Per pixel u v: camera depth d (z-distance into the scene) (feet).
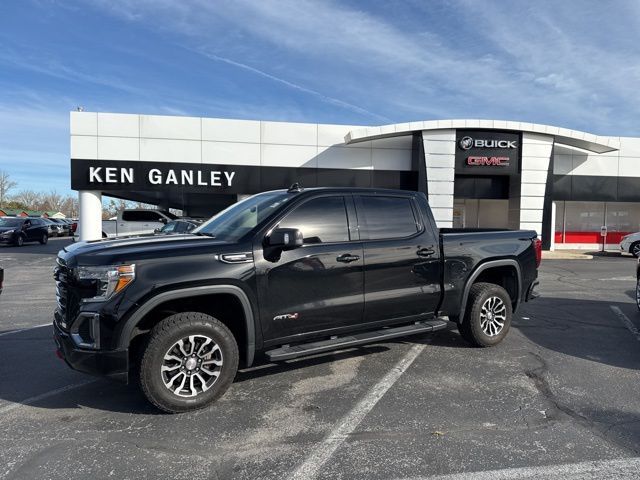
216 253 12.98
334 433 11.60
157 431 11.70
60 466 10.03
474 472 9.79
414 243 16.61
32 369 16.44
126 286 11.92
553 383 15.03
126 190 61.00
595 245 79.15
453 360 17.34
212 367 13.16
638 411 12.91
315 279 14.43
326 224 15.01
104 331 11.84
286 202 14.62
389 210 16.52
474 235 18.49
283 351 14.06
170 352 12.48
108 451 10.69
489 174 64.18
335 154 64.34
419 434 11.53
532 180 63.36
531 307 27.61
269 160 63.16
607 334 21.24
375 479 9.57
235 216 15.72
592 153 71.26
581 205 78.95
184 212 123.34
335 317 14.93
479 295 18.35
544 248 64.44
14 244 84.28
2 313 25.80
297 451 10.71
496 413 12.75
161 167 60.85
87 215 60.70
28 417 12.56
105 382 15.19
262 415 12.64
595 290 34.55
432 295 17.03
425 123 60.90
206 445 11.00
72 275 12.25
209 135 61.77
